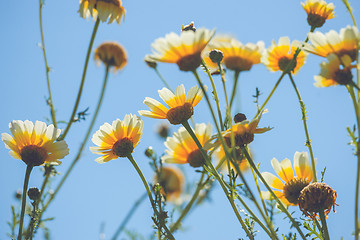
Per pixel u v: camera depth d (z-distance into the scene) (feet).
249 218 2.06
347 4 2.04
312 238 1.99
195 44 2.02
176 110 2.18
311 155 2.17
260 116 2.07
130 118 2.30
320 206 1.98
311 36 1.94
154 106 2.21
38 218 2.34
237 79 2.32
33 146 2.29
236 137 2.06
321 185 1.99
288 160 2.25
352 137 1.86
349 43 1.91
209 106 1.96
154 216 2.13
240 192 1.98
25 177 2.25
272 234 1.95
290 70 2.28
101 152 2.30
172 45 2.02
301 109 2.22
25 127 2.31
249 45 2.35
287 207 2.20
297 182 2.20
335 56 1.90
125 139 2.27
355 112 1.87
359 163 1.80
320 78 1.97
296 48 2.34
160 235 2.14
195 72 2.01
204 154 2.08
